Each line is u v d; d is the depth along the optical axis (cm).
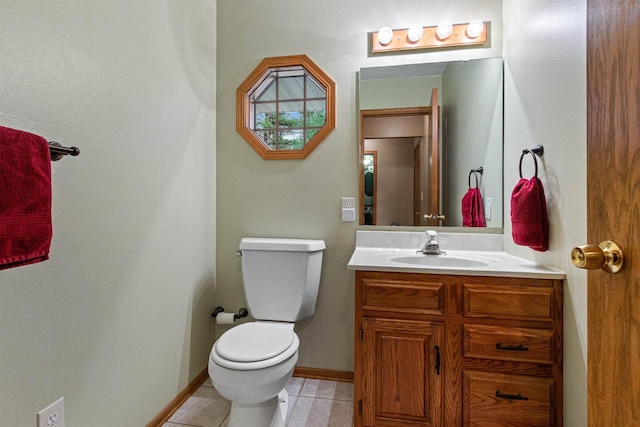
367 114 182
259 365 117
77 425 103
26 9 88
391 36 176
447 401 123
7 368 84
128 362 125
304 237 186
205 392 169
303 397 164
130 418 125
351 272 182
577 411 107
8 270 84
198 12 175
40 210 79
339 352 182
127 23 124
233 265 193
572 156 109
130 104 126
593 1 57
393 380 128
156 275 141
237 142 192
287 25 188
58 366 97
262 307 167
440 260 158
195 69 172
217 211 194
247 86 190
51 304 95
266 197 190
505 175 168
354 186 182
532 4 137
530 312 117
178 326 157
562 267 116
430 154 178
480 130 173
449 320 124
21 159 75
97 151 111
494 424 120
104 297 114
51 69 95
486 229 173
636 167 47
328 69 184
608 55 53
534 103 135
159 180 143
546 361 116
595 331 56
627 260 49
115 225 118
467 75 174
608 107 53
